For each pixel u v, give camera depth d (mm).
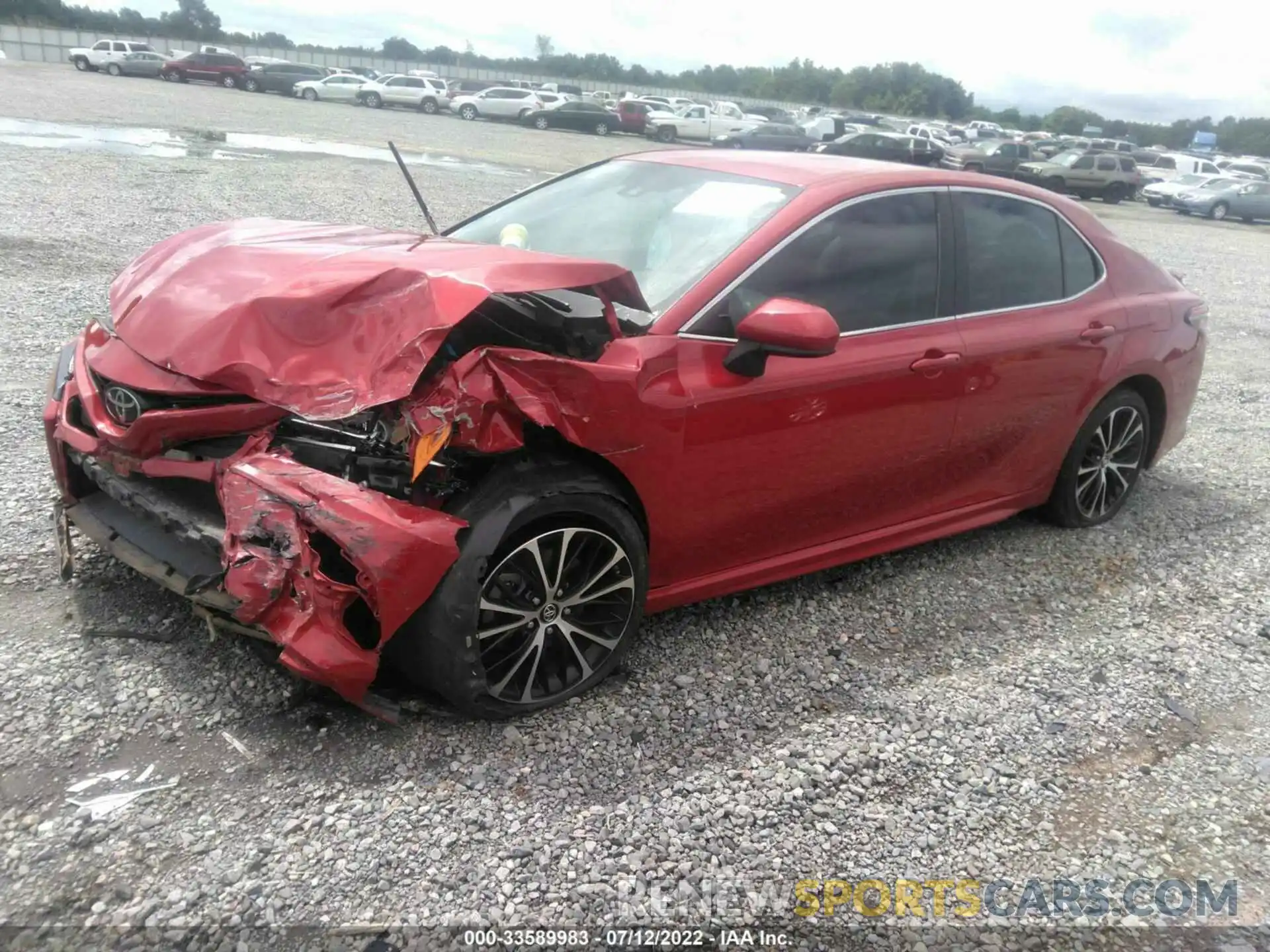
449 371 2594
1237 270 16734
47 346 6066
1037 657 3729
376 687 2967
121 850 2336
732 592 3607
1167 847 2783
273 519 2492
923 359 3736
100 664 2980
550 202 4199
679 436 3080
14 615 3189
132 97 32281
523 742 2885
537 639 2939
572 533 2906
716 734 3047
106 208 10922
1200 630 4059
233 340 2686
